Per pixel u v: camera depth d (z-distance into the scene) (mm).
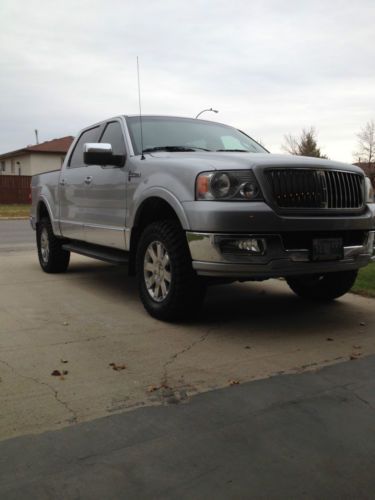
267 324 4742
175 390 3217
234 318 4949
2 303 5523
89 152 5234
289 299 5805
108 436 2637
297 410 2961
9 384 3285
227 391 3209
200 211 4109
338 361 3773
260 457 2467
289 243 4207
